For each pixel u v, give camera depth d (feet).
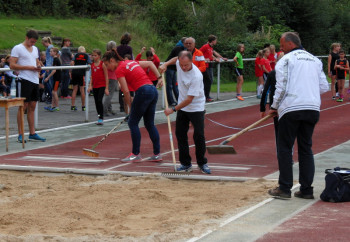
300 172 26.32
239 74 73.20
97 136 45.60
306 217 22.86
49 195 27.66
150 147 40.75
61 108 62.95
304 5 133.18
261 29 126.41
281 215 23.25
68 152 38.91
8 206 25.57
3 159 36.50
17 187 29.45
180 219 22.80
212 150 29.53
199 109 31.71
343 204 25.12
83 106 61.26
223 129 49.90
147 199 26.61
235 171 32.81
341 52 72.54
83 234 21.15
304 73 25.89
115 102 69.00
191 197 27.09
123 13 114.52
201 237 20.18
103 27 105.60
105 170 32.73
